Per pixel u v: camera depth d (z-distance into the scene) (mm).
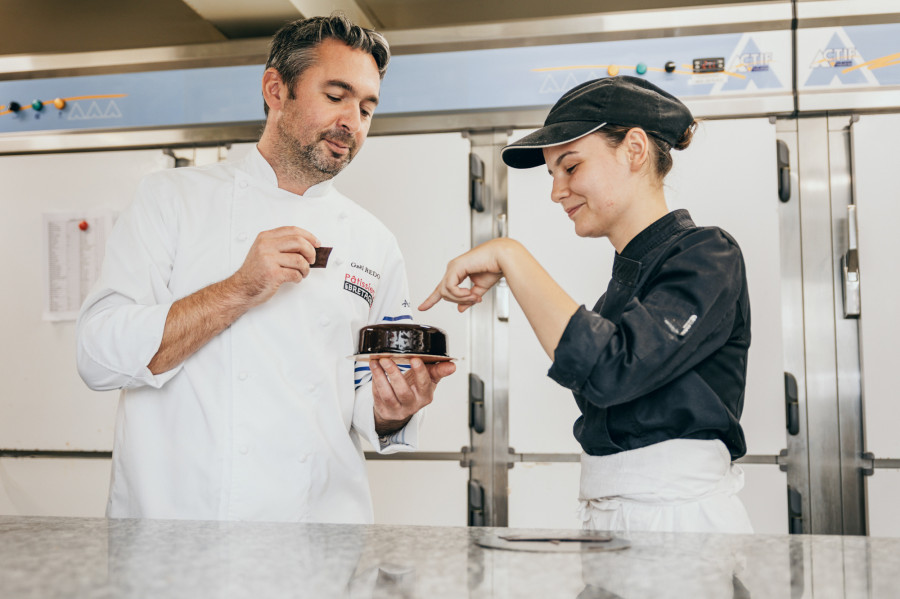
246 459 1417
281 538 762
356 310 1612
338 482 1528
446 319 2504
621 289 1220
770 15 2385
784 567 631
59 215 2686
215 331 1378
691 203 2412
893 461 2291
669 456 1123
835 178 2402
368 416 1530
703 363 1146
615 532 818
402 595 531
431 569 615
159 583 559
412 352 1294
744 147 2408
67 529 813
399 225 2555
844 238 2385
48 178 2707
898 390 2299
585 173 1203
